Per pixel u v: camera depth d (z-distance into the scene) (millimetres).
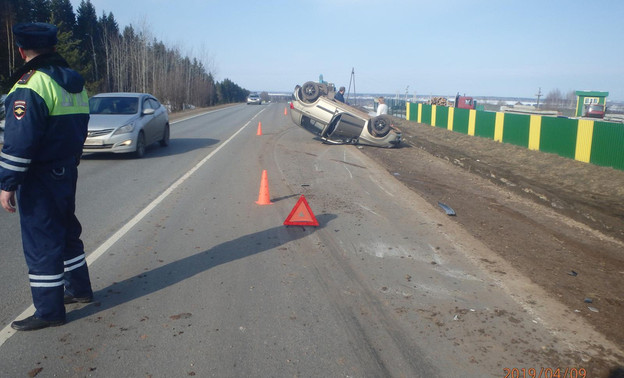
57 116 3746
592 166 14953
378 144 17969
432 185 11398
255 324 4184
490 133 23922
